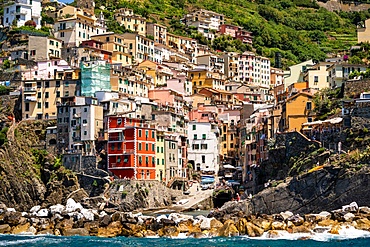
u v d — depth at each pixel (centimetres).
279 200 13612
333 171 13038
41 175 18700
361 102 14750
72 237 12388
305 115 16750
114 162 18300
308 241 10944
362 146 13875
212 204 17700
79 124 19150
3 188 18125
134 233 12444
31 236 12644
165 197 17975
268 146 16750
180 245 10938
